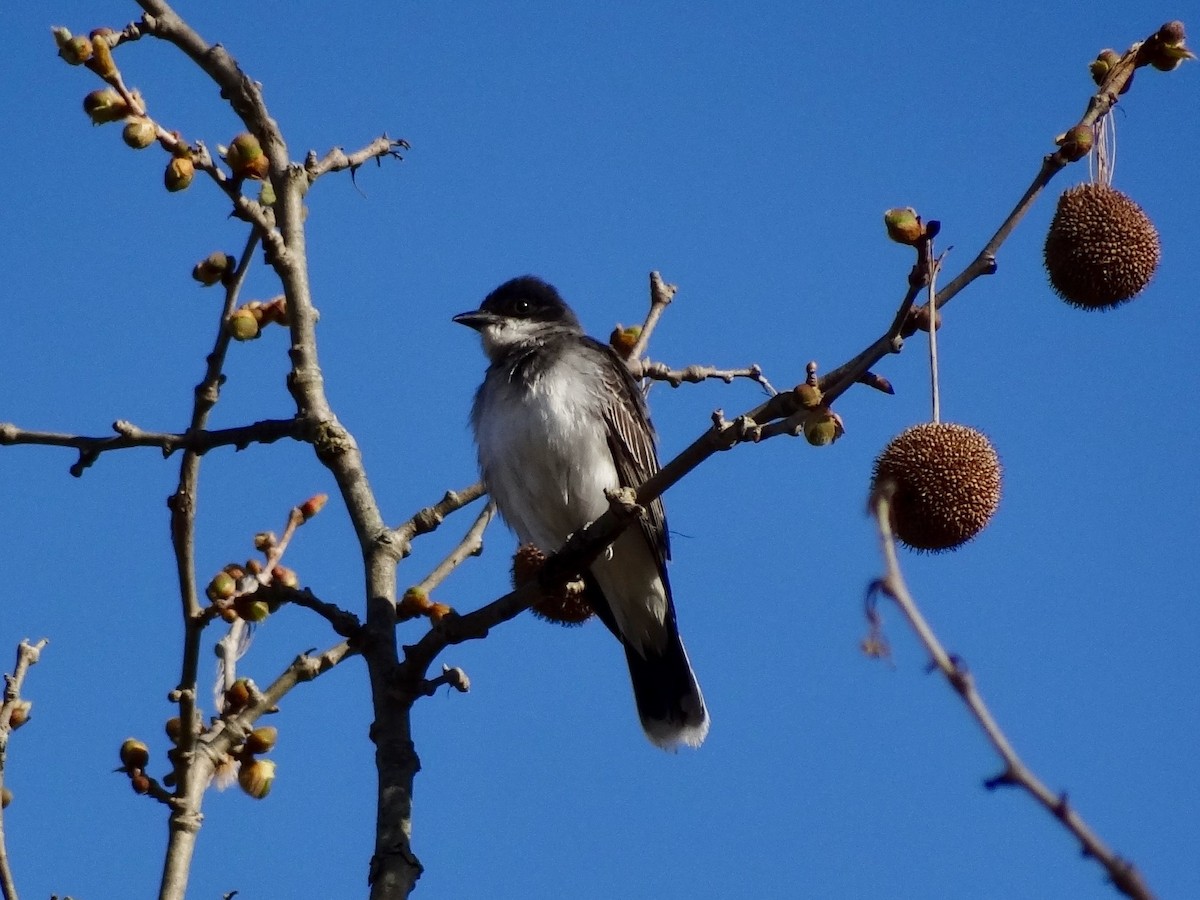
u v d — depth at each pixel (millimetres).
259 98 11164
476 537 12148
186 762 9844
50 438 10734
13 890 9578
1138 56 9406
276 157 11281
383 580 11094
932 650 5059
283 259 11070
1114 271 10547
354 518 11375
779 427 9234
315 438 11281
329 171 11586
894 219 8828
